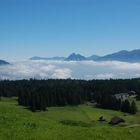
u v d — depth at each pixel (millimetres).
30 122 35438
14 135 28656
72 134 32125
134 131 37531
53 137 29797
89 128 36781
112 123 109625
